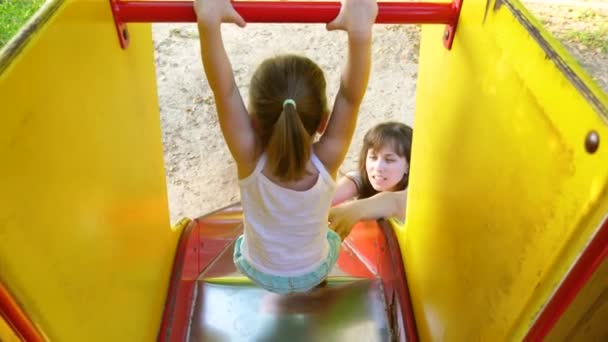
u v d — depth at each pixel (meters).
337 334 1.76
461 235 1.33
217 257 2.00
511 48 1.03
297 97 1.31
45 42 0.93
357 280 1.94
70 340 0.98
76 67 1.07
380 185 2.48
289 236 1.55
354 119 1.42
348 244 2.08
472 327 1.25
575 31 3.68
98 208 1.18
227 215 2.19
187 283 1.87
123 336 1.32
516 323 0.99
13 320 0.84
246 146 1.39
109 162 1.27
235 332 1.76
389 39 3.86
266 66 1.32
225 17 1.24
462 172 1.31
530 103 0.95
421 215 1.74
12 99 0.81
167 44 3.88
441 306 1.51
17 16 3.48
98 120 1.20
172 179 3.01
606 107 0.76
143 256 1.57
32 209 0.87
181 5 1.27
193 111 3.39
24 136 0.85
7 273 0.80
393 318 1.82
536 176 0.93
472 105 1.24
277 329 1.77
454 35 1.34
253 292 1.88
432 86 1.57
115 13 1.30
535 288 0.92
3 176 0.78
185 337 1.75
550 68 0.89
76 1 1.08
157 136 1.79
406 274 1.92
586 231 0.79
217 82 1.32
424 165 1.69
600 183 0.75
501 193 1.08
